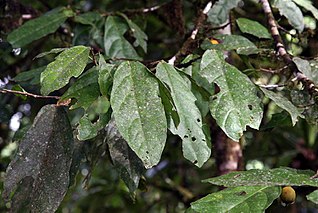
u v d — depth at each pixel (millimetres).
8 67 1794
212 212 927
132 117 974
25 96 1106
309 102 1154
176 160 2266
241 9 1794
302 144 2164
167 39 1979
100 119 1088
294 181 959
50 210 1058
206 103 1169
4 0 1688
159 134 972
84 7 2109
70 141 1078
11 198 1086
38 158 1068
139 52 1820
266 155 2146
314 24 1552
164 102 1014
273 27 1270
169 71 1047
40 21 1485
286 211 2023
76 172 1181
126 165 1146
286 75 1366
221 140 1615
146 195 2621
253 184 962
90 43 1531
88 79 1062
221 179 999
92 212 2461
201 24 1367
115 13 1550
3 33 1686
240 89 1065
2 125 2045
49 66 1025
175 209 2422
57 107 1083
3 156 2109
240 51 1272
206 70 1082
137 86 994
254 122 1041
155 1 1868
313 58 1234
